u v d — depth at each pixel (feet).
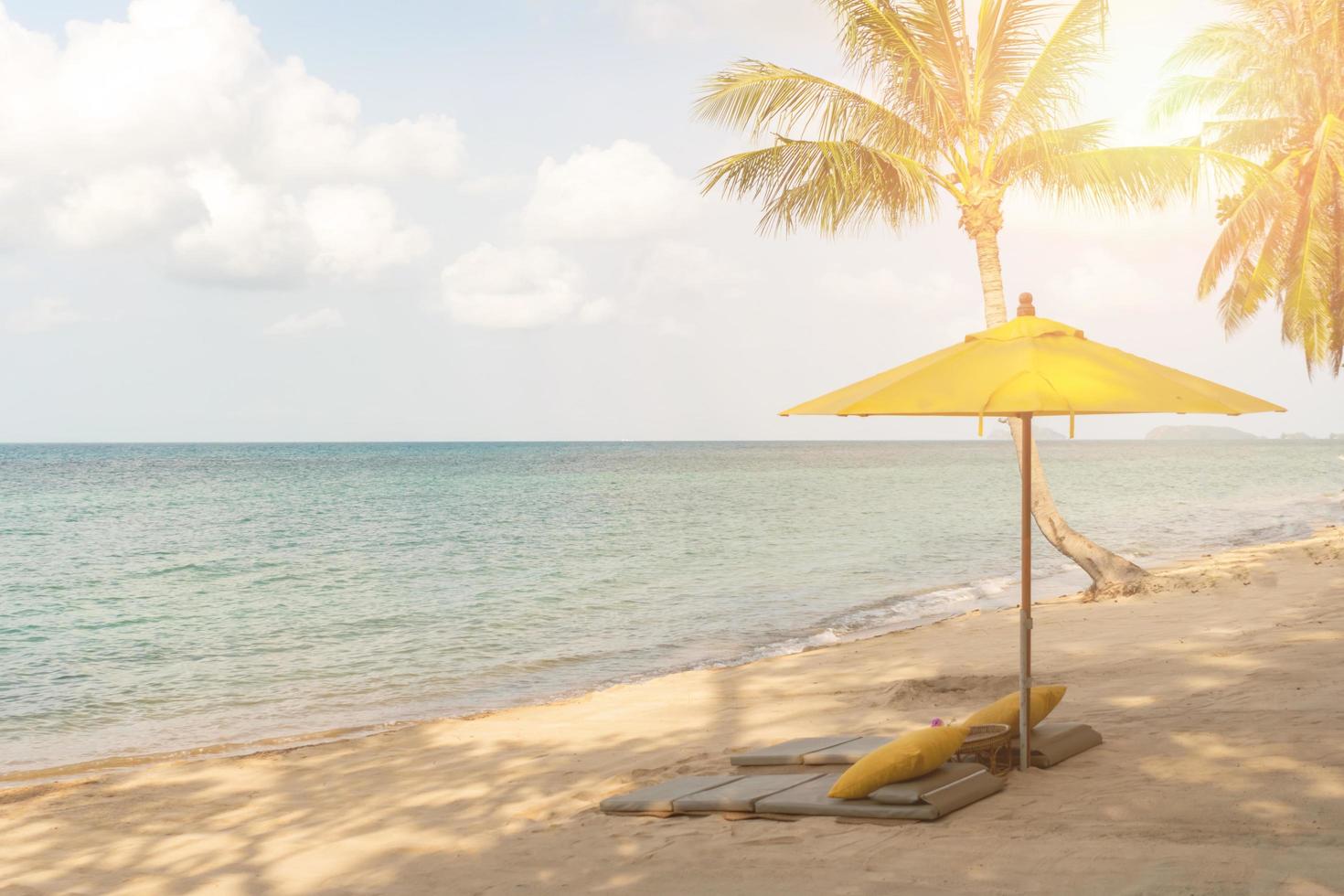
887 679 31.12
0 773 29.14
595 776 22.31
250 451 641.81
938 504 152.35
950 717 24.79
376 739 29.04
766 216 48.39
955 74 48.67
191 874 17.70
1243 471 270.46
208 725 35.29
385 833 19.30
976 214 48.70
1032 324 16.08
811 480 241.35
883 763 16.35
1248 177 50.29
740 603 59.77
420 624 55.57
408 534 110.63
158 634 54.03
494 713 32.01
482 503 160.35
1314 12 74.95
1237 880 12.16
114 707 38.37
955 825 15.38
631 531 109.91
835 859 14.40
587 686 39.27
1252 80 78.84
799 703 28.71
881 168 46.80
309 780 24.56
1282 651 27.96
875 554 84.38
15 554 93.61
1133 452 615.16
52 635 54.19
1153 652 30.37
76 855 19.40
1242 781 16.35
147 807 22.89
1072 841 14.16
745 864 14.74
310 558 89.04
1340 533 75.05
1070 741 19.11
